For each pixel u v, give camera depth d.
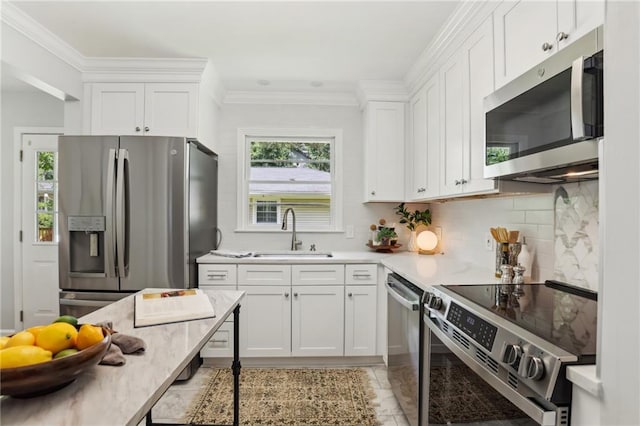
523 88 1.35
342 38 2.38
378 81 3.09
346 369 2.79
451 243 2.94
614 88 0.70
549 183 1.75
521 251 1.99
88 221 2.54
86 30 2.30
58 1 1.98
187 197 2.65
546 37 1.32
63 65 2.57
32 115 3.51
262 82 3.19
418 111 2.87
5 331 3.49
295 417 2.13
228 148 3.47
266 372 2.74
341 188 3.50
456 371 1.40
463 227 2.71
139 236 2.57
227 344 2.78
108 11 2.08
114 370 0.91
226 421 2.09
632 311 0.67
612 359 0.71
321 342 2.81
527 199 1.95
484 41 1.78
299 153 3.60
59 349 0.82
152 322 1.26
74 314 2.57
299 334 2.81
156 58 2.71
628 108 0.68
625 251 0.69
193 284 2.75
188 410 2.20
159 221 2.58
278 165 3.58
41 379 0.73
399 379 2.14
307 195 3.59
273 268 2.80
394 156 3.15
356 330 2.82
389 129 3.14
